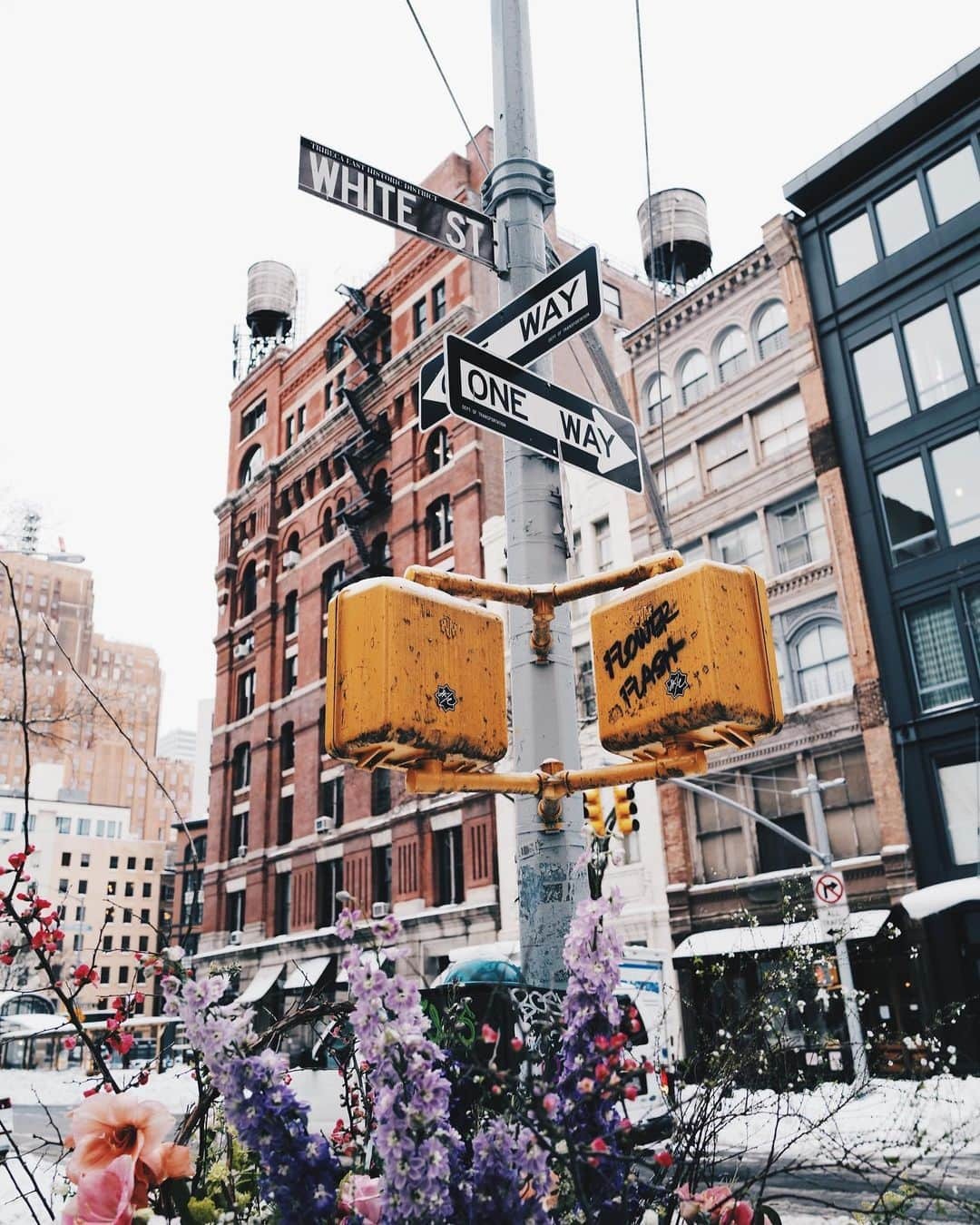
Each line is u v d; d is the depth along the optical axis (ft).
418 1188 6.25
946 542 69.62
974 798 64.39
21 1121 52.01
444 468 109.09
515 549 13.39
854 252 79.00
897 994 62.34
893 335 75.51
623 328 117.29
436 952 92.68
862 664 70.79
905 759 67.62
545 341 13.85
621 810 36.60
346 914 6.85
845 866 67.92
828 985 13.42
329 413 129.18
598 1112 7.22
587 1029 7.35
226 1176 8.72
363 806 108.17
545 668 11.91
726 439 84.74
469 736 9.37
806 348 79.41
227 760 134.92
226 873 130.00
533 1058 7.38
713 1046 10.27
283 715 126.62
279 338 168.25
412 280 120.67
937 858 64.69
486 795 92.99
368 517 119.85
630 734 9.90
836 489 75.10
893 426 73.67
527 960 10.78
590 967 7.37
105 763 474.90
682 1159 8.30
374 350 125.70
